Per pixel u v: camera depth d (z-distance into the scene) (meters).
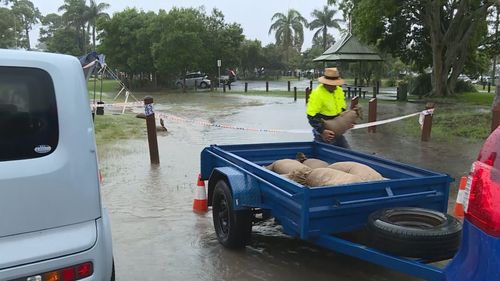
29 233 2.66
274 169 5.62
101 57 17.12
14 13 86.00
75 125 2.80
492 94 33.25
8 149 2.64
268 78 74.38
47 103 2.75
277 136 13.84
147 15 43.88
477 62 35.03
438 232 3.57
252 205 4.81
